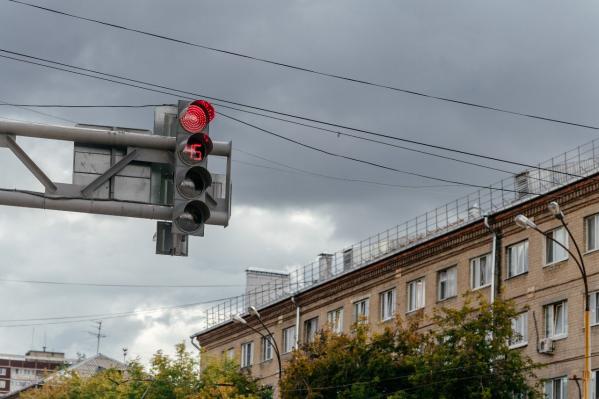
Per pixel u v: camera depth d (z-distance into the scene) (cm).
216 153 1919
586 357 4256
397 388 5638
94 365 14888
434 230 7081
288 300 8625
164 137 1942
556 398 5844
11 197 1931
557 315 5956
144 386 8388
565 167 6159
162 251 1966
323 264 8519
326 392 5731
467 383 5109
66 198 1939
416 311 7069
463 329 5166
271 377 8781
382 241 7756
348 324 7819
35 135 1912
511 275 6312
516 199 6431
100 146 1956
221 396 7588
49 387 10394
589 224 5812
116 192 1958
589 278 5750
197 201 1894
